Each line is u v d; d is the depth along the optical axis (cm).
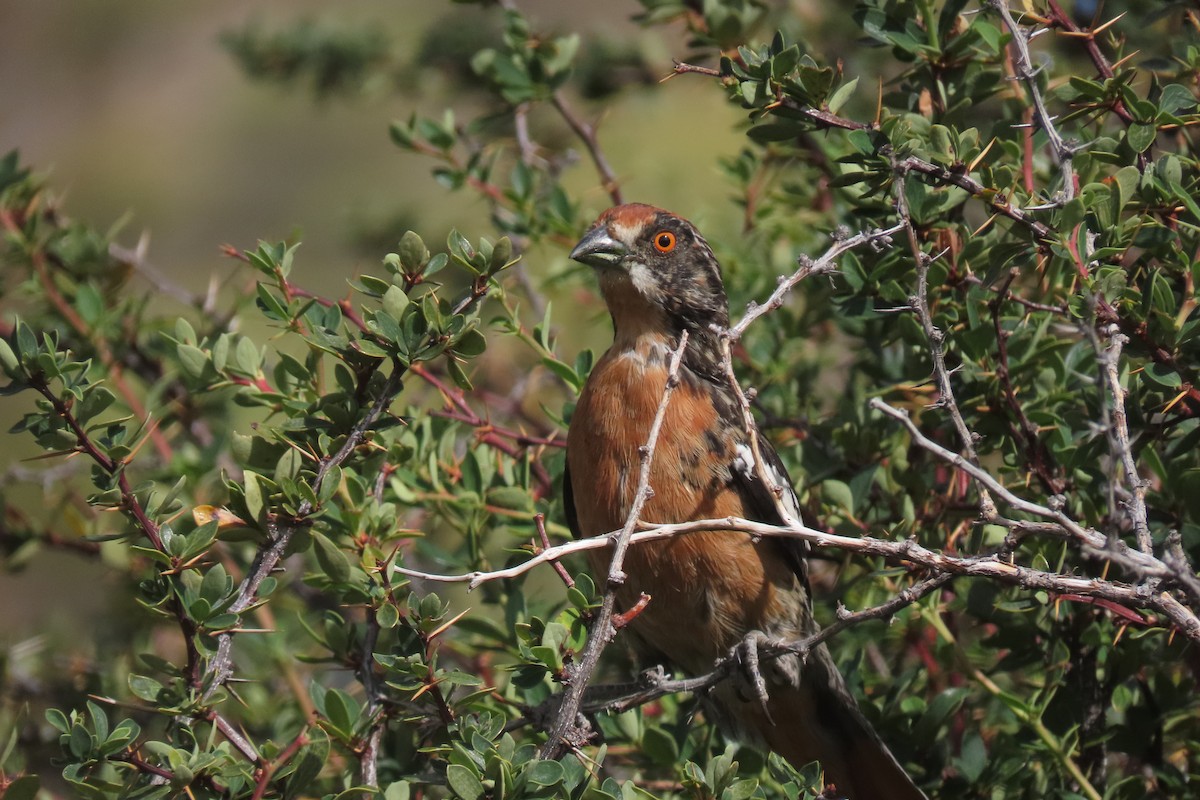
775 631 941
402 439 984
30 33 2744
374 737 756
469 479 995
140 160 2556
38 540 1125
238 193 2500
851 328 1047
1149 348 751
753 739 985
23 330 709
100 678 1110
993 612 868
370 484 863
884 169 798
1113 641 822
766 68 793
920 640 1004
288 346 1420
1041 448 866
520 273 1218
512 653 902
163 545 723
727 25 1073
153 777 697
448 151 1172
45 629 1241
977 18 900
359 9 2300
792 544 930
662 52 1485
